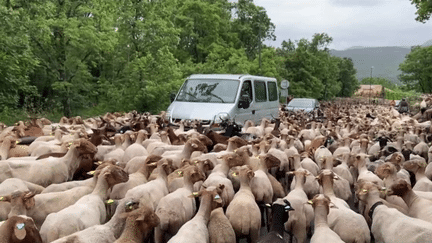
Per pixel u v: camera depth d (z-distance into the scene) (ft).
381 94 360.69
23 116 80.79
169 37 99.50
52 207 20.59
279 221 19.39
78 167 29.45
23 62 82.64
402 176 28.71
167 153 32.37
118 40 99.55
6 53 78.33
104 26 106.83
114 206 23.31
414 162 28.43
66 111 96.17
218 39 163.22
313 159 37.35
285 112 83.15
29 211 19.94
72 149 28.02
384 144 40.98
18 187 22.40
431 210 21.50
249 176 23.73
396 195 23.27
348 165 32.17
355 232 19.43
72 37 91.15
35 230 16.65
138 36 97.30
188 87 58.13
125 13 95.96
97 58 105.19
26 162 26.89
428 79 246.47
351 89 408.46
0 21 75.05
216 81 57.06
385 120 73.10
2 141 33.55
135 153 32.53
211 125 49.55
